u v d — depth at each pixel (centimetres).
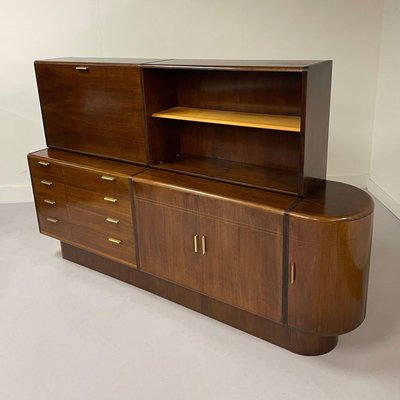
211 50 396
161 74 252
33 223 380
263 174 237
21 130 412
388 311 247
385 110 389
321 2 380
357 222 189
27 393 199
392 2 365
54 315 253
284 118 228
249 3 381
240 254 215
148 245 254
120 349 225
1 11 378
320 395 192
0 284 285
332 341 217
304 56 396
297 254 196
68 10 381
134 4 382
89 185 269
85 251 300
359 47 394
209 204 217
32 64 394
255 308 220
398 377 200
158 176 244
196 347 225
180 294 257
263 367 210
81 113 279
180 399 193
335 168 431
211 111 253
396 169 371
